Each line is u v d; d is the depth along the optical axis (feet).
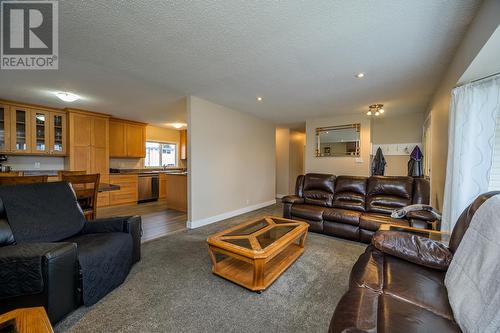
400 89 9.72
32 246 4.43
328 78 8.57
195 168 11.46
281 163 21.67
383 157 14.65
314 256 7.96
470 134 5.87
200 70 7.92
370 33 5.57
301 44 6.14
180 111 14.57
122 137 17.49
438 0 4.37
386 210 9.66
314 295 5.62
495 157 5.76
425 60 6.97
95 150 15.26
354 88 9.69
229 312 4.95
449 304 3.28
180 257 7.77
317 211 10.56
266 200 17.95
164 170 21.88
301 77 8.51
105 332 4.31
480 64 5.14
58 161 15.06
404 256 4.56
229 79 8.76
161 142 21.68
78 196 8.23
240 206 14.97
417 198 9.40
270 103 12.37
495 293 2.66
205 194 12.12
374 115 14.39
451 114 6.47
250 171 15.96
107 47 6.35
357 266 4.50
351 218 9.54
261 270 5.63
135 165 19.92
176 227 11.49
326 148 16.05
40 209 5.95
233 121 14.11
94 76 8.50
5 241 5.11
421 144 14.15
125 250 6.21
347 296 3.51
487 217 3.59
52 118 13.82
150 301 5.30
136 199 17.99
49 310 4.16
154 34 5.69
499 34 4.03
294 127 20.79
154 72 8.13
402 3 4.49
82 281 4.86
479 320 2.62
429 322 2.85
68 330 4.33
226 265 6.86
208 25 5.31
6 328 2.58
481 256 3.24
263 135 17.43
